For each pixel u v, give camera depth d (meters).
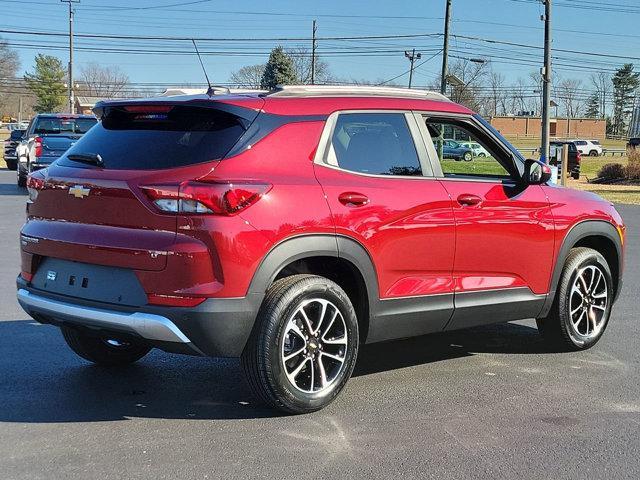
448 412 4.57
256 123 4.27
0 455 3.81
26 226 4.70
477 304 5.19
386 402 4.73
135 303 4.03
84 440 4.02
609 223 6.03
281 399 4.27
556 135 114.00
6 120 131.25
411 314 4.84
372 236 4.53
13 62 110.56
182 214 3.94
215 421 4.34
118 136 4.50
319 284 4.34
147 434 4.12
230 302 3.99
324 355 4.46
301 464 3.75
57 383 4.99
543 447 4.03
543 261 5.57
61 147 16.98
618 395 4.94
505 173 5.54
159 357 5.69
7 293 7.75
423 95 5.18
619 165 35.94
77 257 4.27
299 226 4.20
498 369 5.53
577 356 5.92
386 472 3.67
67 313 4.24
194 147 4.17
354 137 4.68
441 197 4.91
